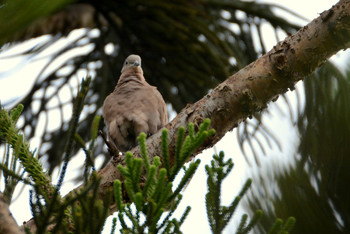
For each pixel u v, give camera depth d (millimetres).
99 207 4156
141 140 4543
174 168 4445
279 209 8445
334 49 6305
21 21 3826
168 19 10523
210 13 10977
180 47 10734
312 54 6293
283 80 6328
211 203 4281
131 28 10875
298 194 8656
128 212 4227
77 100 4301
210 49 10500
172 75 11094
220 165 4406
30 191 4164
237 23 10977
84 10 10766
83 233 4047
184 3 10609
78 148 10969
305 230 8359
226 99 6250
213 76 10812
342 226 8453
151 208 4164
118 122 10805
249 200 8500
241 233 4098
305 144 9438
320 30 6258
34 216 4059
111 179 5914
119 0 10555
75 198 4109
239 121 6379
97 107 11188
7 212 4246
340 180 8852
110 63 11617
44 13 3912
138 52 11336
